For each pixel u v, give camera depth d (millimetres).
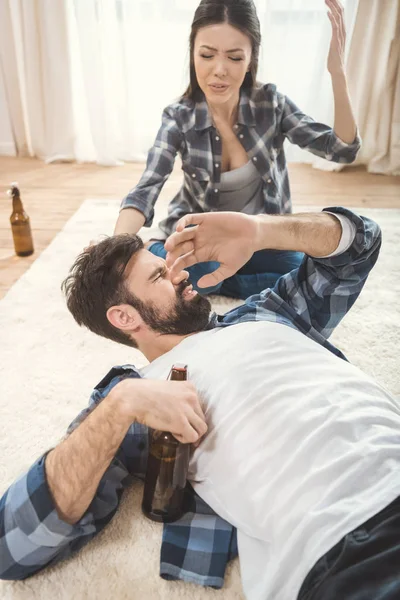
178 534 1006
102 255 1148
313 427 890
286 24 3240
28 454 1333
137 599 956
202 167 1890
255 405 923
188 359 1051
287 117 1923
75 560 1021
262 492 873
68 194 3123
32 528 877
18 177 3426
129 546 1047
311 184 3312
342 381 980
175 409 882
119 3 3217
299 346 1028
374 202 3041
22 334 1812
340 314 1301
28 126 3748
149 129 3727
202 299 1151
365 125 3469
